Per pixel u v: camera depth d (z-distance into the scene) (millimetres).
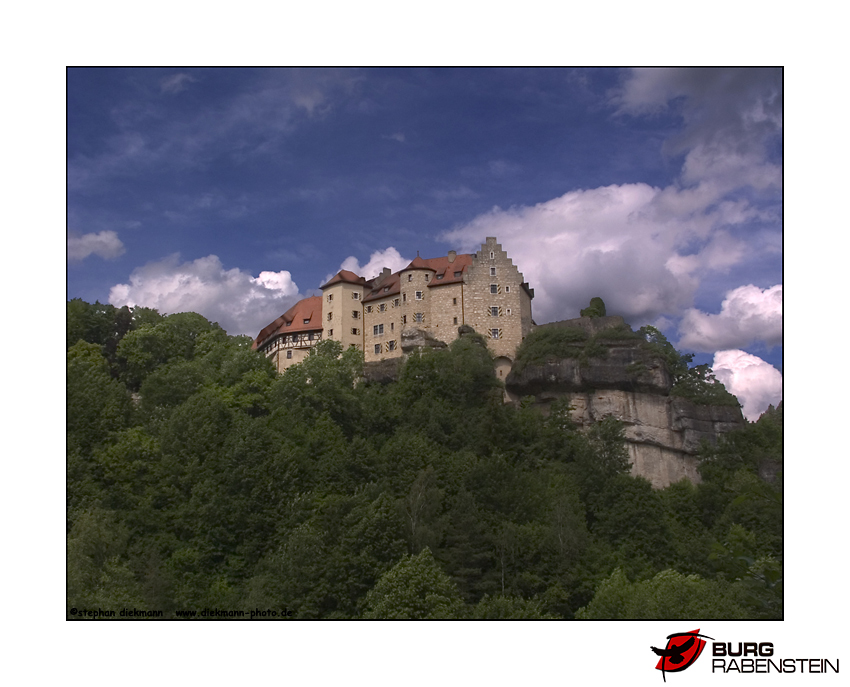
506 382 138500
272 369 136750
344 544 79812
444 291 144875
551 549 87438
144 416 114500
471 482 97375
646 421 132000
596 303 148250
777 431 129125
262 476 93375
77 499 90312
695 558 92188
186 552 84875
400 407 121938
